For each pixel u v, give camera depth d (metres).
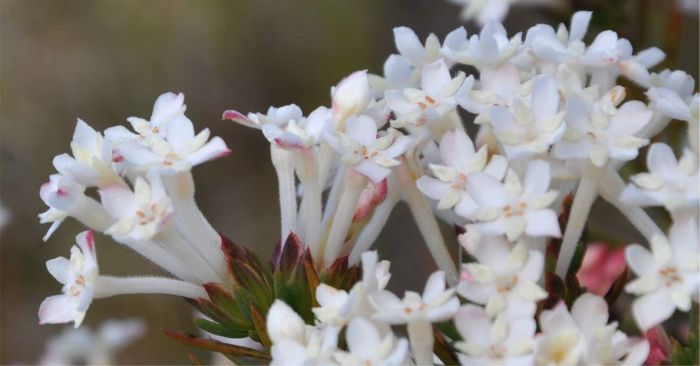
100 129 0.76
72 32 0.77
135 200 0.28
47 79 0.77
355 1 0.68
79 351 0.41
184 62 0.75
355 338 0.27
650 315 0.27
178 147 0.29
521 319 0.27
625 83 0.32
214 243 0.30
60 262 0.29
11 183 0.73
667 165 0.28
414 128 0.29
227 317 0.30
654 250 0.27
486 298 0.28
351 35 0.69
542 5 0.37
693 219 0.27
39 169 0.74
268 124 0.29
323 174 0.30
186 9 0.74
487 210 0.28
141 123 0.29
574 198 0.29
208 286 0.29
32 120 0.76
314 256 0.30
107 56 0.76
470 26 0.62
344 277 0.29
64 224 0.70
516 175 0.28
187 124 0.29
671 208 0.27
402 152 0.29
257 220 0.72
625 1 0.36
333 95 0.30
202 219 0.30
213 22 0.73
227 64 0.73
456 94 0.29
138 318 0.57
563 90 0.29
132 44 0.76
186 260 0.29
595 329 0.27
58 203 0.29
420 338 0.27
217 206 0.72
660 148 0.28
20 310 0.69
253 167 0.73
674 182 0.27
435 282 0.28
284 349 0.28
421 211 0.30
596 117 0.28
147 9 0.75
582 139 0.28
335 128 0.29
